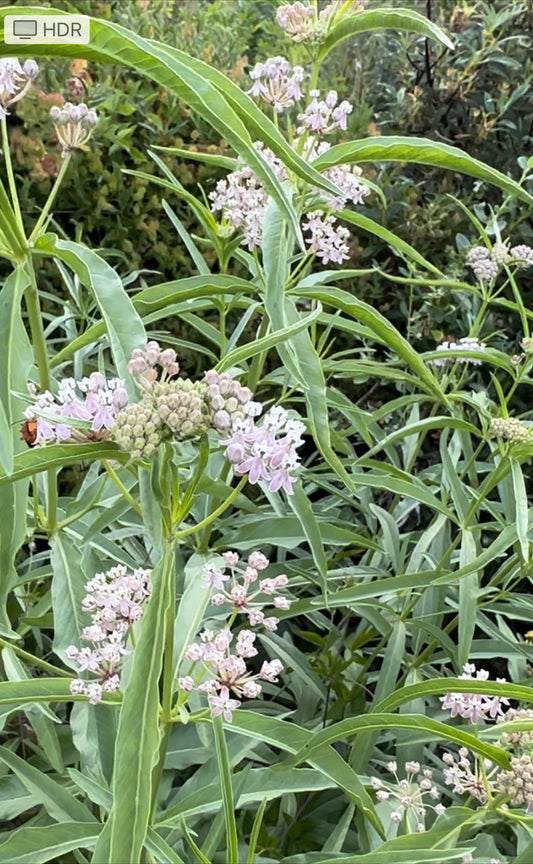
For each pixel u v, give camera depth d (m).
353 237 1.33
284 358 0.53
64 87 1.22
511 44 1.43
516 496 0.64
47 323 1.17
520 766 0.48
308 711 0.79
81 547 0.62
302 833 0.72
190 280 0.58
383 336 0.56
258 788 0.52
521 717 0.54
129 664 0.49
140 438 0.39
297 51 1.30
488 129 1.35
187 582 0.59
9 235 0.49
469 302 1.21
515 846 0.67
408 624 0.75
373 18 0.59
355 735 0.68
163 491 0.41
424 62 1.45
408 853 0.47
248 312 0.75
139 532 0.73
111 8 1.36
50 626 0.66
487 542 1.18
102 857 0.41
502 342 1.29
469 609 0.67
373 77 1.53
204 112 0.39
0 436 0.36
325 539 0.71
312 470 0.90
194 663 0.47
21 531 0.49
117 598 0.47
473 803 0.68
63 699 0.47
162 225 1.25
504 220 1.32
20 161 1.16
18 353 0.48
